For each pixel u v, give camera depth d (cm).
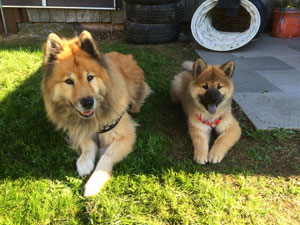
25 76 174
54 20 278
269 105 135
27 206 79
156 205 79
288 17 262
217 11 260
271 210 77
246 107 134
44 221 75
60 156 102
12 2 256
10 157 100
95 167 98
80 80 87
